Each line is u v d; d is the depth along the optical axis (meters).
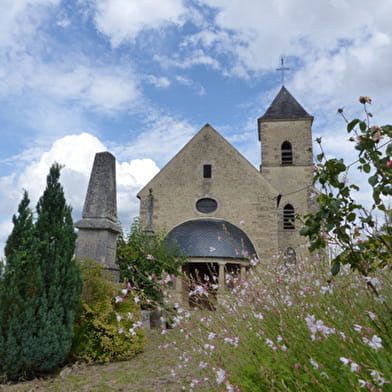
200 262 18.25
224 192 21.11
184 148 22.09
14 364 5.40
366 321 2.57
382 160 2.72
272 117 26.84
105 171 9.50
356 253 2.82
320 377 2.32
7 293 5.56
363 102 2.85
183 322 3.58
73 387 5.09
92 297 6.94
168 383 4.90
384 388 1.96
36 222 6.16
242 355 2.97
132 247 11.94
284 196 24.88
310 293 3.43
